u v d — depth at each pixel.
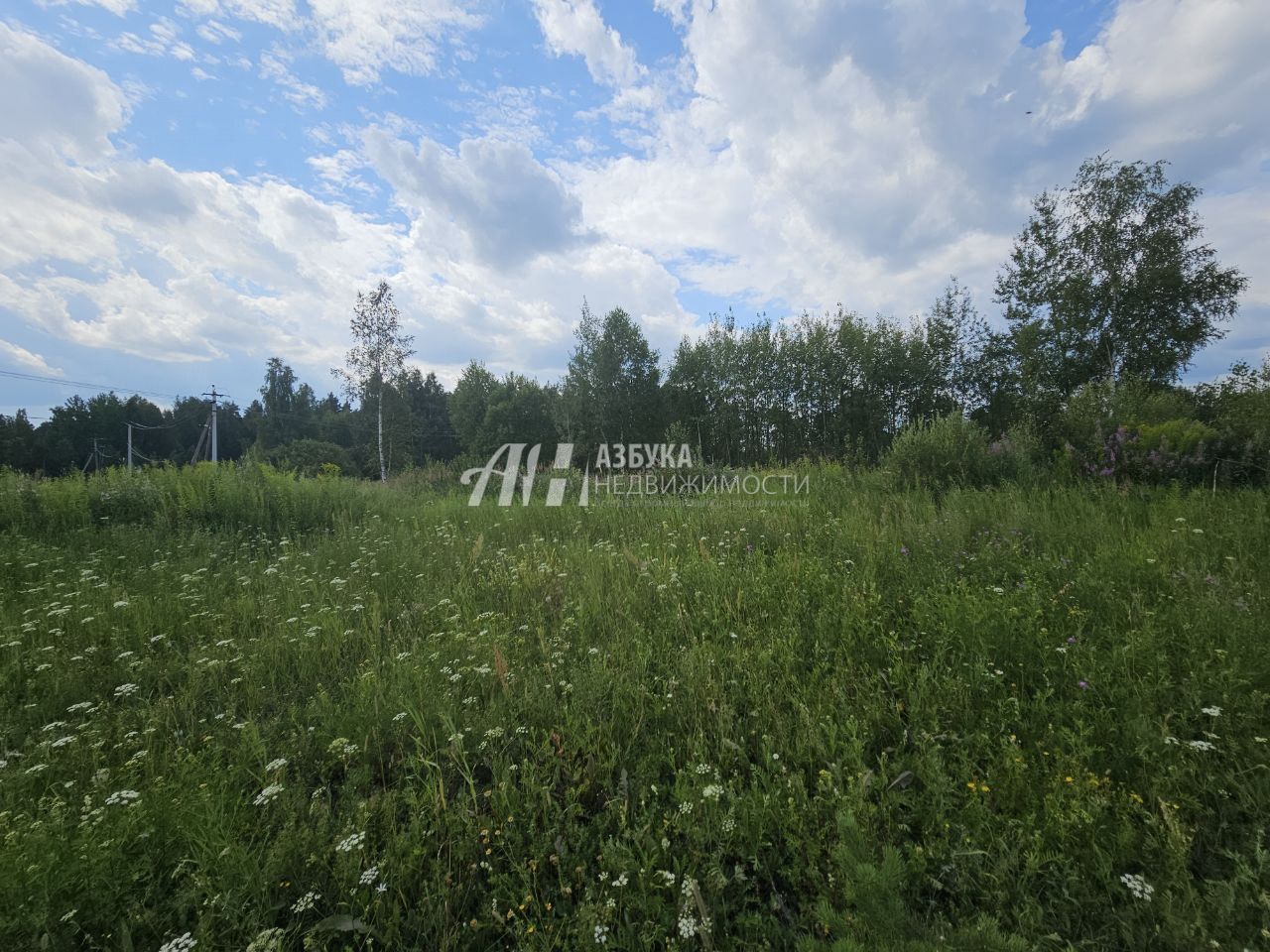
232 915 1.95
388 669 3.73
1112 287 17.91
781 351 28.81
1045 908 1.85
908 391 27.88
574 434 32.09
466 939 1.96
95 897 1.97
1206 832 2.09
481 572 5.91
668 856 2.17
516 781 2.66
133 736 3.05
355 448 50.59
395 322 26.73
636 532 7.46
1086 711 2.68
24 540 6.74
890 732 2.83
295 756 2.90
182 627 4.55
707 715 3.01
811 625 3.97
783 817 2.28
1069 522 5.68
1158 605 3.58
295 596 5.12
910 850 2.07
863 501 7.95
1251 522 5.12
